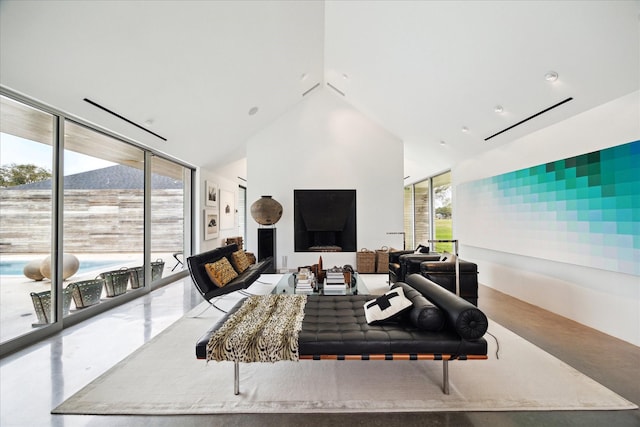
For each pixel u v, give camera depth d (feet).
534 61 8.50
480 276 15.97
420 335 5.99
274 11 10.63
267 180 19.89
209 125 15.90
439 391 6.14
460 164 18.08
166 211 17.39
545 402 5.75
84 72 8.80
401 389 6.22
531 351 7.88
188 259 10.91
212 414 5.50
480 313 5.77
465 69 10.36
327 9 11.62
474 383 6.42
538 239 11.44
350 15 11.14
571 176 9.93
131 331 9.53
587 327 9.52
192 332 9.42
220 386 6.37
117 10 7.73
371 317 6.72
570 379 6.54
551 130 10.90
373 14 10.36
